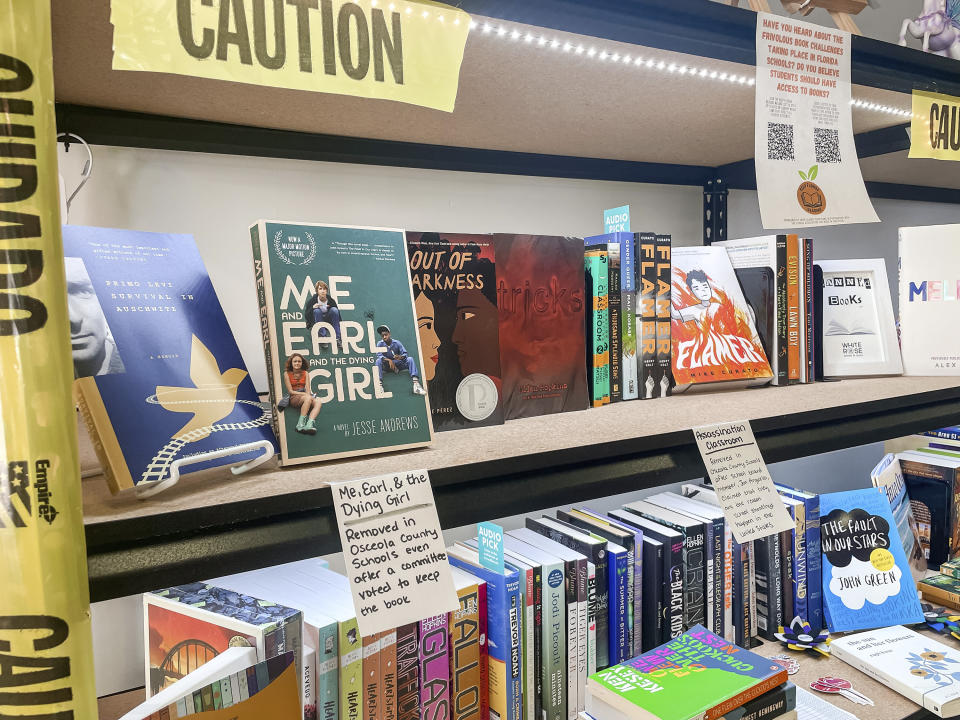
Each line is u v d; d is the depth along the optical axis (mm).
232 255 1105
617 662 1086
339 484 572
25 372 414
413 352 719
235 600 791
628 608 1098
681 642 1034
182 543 517
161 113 961
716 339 1115
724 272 1164
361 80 576
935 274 1258
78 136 919
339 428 660
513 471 673
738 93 955
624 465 780
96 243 604
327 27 561
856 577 1302
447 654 917
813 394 1065
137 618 1059
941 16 1270
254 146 1047
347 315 686
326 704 798
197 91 852
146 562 497
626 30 738
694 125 1133
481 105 963
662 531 1146
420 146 1189
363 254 715
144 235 642
